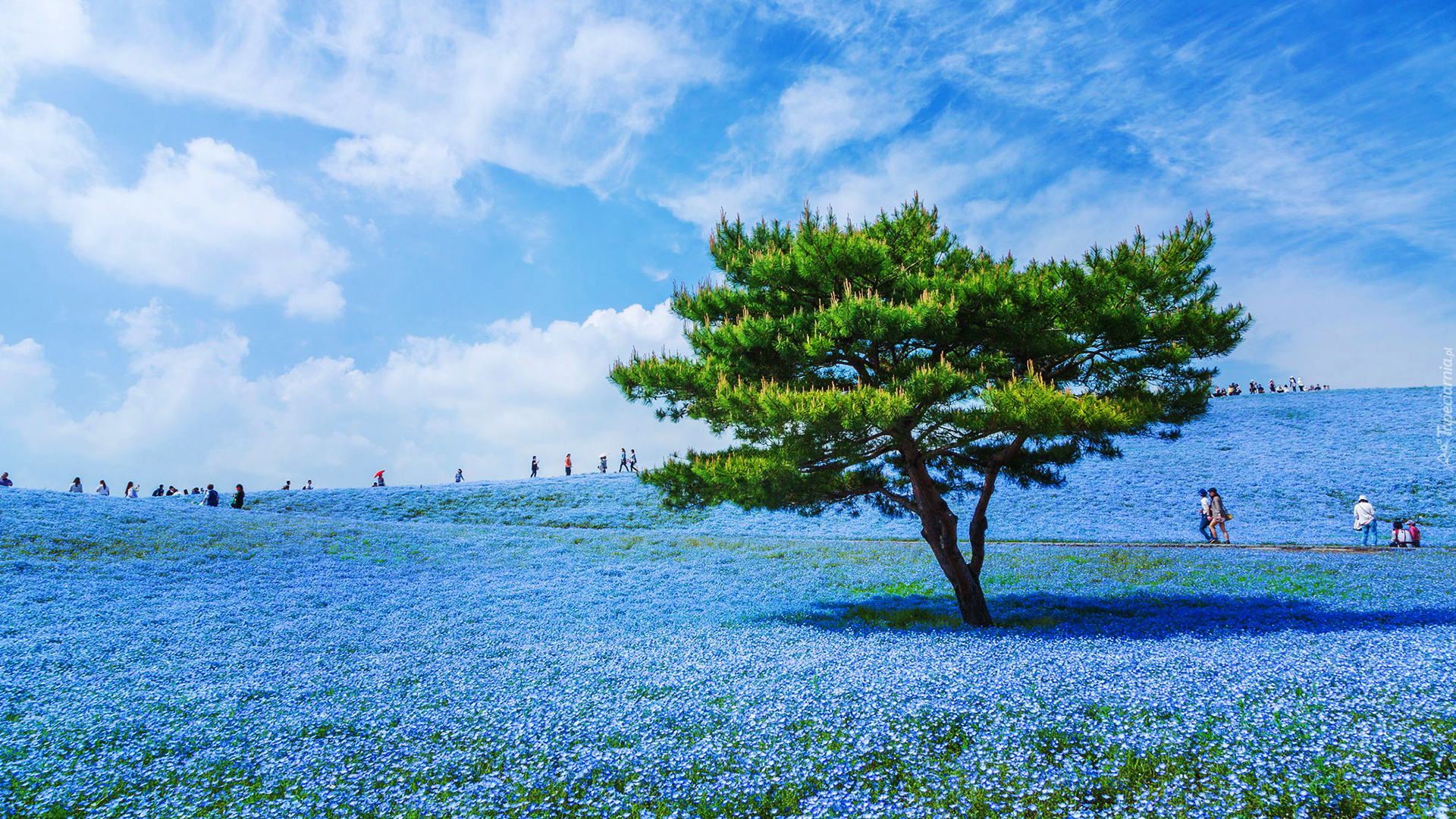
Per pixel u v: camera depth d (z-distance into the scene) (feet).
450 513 143.23
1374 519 88.69
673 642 42.22
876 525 124.88
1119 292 40.42
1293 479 125.80
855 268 42.80
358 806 20.81
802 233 45.60
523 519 137.80
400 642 44.73
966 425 40.11
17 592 55.42
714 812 19.57
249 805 21.21
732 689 29.76
